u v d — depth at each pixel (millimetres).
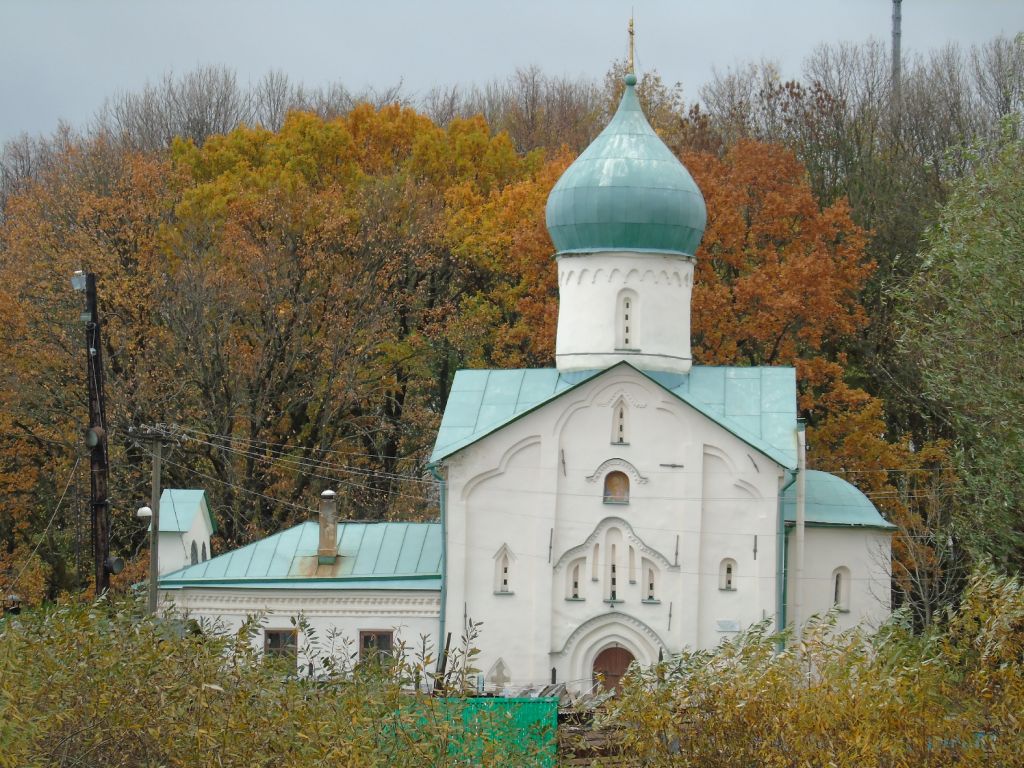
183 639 40406
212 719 37000
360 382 95125
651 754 38594
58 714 35594
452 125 116312
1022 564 56250
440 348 101000
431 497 99125
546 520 69812
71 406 91562
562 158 101062
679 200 72562
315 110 153625
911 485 87688
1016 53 110625
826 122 111875
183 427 86875
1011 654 39812
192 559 77312
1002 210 56625
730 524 69188
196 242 97062
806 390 93125
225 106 153125
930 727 37469
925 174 104812
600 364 72625
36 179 131750
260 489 92500
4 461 93250
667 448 69625
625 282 72750
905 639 44094
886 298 99438
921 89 117062
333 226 93812
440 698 39906
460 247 98500
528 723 41844
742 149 94812
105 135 128625
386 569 72375
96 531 62469
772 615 68500
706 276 91500
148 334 92500
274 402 93375
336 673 40438
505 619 69812
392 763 37188
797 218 93625
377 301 95312
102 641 38781
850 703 37469
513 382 73875
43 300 92062
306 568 72688
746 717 37906
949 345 58781
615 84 130500
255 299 93062
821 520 71062
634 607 69375
